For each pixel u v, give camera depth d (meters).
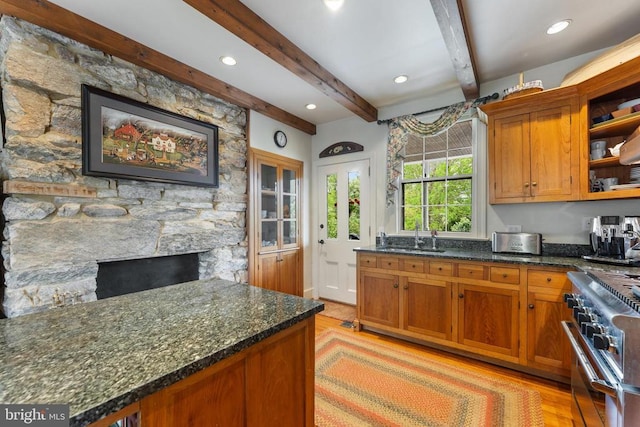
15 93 1.81
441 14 1.81
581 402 1.48
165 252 2.60
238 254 3.30
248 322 1.05
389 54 2.44
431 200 3.36
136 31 2.12
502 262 2.29
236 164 3.28
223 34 2.17
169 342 0.88
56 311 1.17
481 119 2.89
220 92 2.94
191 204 2.83
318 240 4.34
